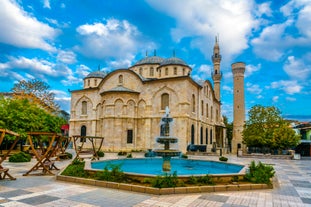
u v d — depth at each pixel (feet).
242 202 27.89
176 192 31.32
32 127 97.04
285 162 89.40
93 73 184.03
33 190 32.60
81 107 156.87
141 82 135.03
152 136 127.44
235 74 196.44
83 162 55.77
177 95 123.03
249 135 134.92
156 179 32.89
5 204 25.75
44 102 164.55
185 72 151.53
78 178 38.06
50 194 30.45
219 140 197.57
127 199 28.37
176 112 122.01
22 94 149.69
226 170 58.70
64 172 42.42
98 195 30.14
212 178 36.83
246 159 99.30
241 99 192.13
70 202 26.89
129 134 129.39
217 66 210.18
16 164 64.23
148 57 170.19
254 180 37.32
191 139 128.16
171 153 55.16
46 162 51.13
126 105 130.31
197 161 71.26
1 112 89.25
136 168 61.36
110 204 26.30
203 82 153.48
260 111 133.39
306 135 165.17
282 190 35.63
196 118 137.28
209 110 168.76
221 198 29.50
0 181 39.11
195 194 31.27
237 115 191.11
